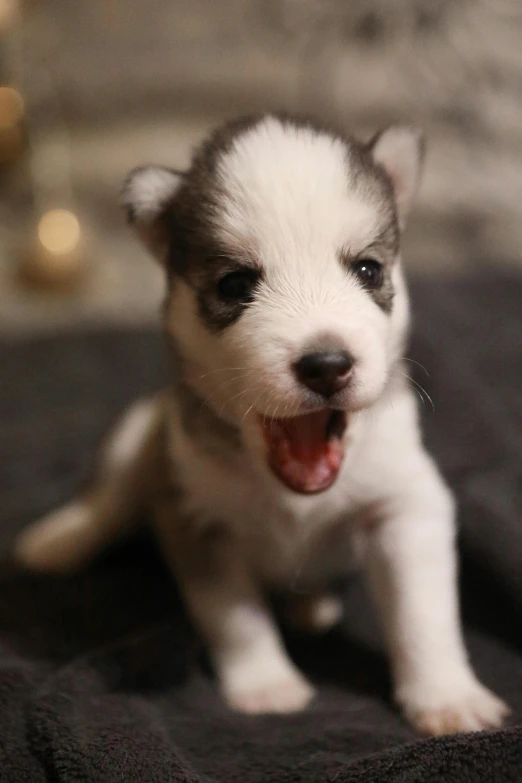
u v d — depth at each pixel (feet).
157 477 1.39
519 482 1.51
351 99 2.63
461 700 1.19
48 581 1.48
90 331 2.26
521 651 1.31
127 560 1.57
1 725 1.13
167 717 1.20
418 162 1.35
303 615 1.40
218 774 1.08
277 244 1.17
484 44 2.57
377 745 1.11
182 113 2.71
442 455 1.56
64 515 1.59
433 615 1.23
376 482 1.27
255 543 1.32
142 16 2.66
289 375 1.12
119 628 1.38
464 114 2.62
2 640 1.34
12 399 1.97
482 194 2.63
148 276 2.68
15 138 2.66
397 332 1.28
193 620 1.32
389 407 1.27
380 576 1.29
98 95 2.70
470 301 2.02
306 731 1.16
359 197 1.20
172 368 1.33
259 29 2.66
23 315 2.50
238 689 1.27
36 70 2.67
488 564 1.37
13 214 2.81
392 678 1.26
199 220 1.24
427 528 1.27
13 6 2.38
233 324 1.19
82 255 2.61
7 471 1.76
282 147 1.21
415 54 2.60
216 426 1.26
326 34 2.62
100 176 2.73
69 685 1.19
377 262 1.23
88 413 1.91
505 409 1.68
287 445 1.20
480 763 1.01
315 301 1.15
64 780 1.04
